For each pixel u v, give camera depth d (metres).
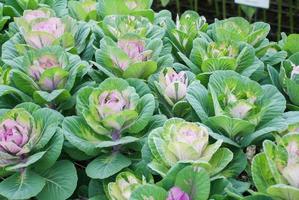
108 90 1.67
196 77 1.90
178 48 2.19
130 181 1.52
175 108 1.82
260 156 1.45
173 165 1.48
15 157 1.60
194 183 1.41
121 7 2.36
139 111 1.71
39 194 1.61
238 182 1.58
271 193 1.38
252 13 3.89
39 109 1.67
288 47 2.16
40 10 2.27
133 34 1.98
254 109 1.65
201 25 2.32
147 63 1.90
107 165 1.63
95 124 1.66
